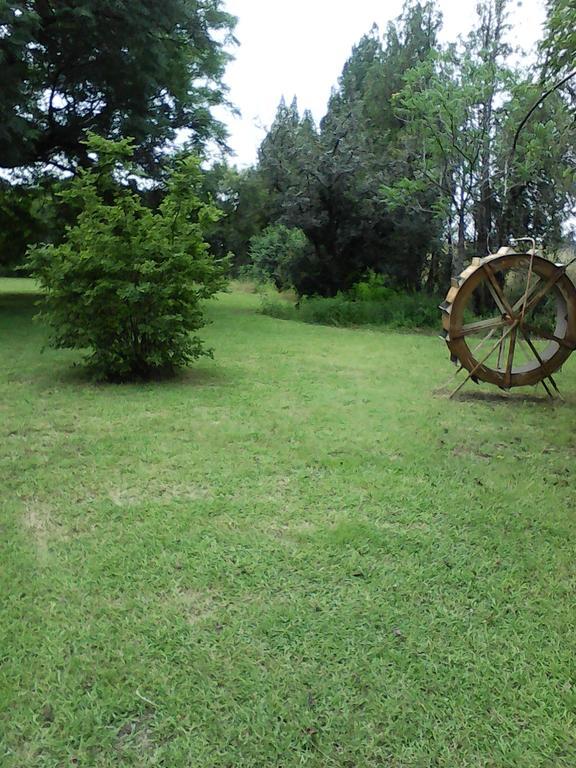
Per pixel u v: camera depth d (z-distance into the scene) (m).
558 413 6.21
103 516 3.56
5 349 9.48
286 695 2.15
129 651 2.36
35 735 1.97
